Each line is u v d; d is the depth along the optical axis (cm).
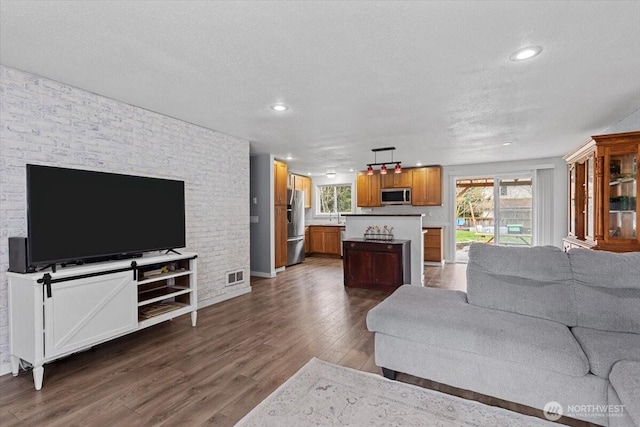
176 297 351
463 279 546
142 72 241
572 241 430
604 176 340
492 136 441
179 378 228
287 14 171
